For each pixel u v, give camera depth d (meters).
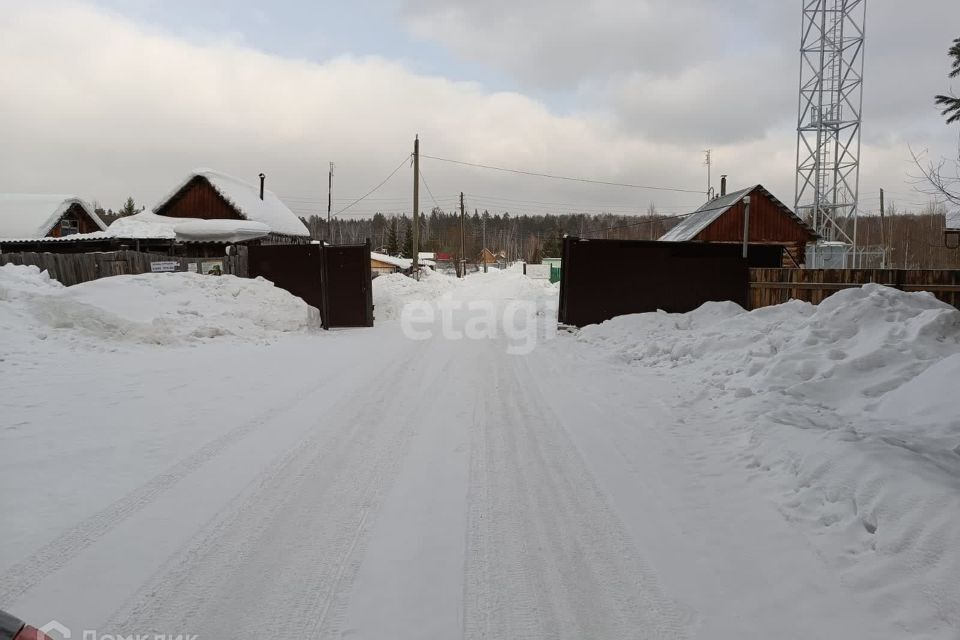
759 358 7.32
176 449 4.72
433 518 3.59
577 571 3.03
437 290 30.33
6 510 3.54
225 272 15.51
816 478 3.88
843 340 7.21
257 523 3.48
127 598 2.70
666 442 5.12
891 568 2.90
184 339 10.08
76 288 10.62
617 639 2.50
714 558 3.17
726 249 12.12
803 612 2.68
